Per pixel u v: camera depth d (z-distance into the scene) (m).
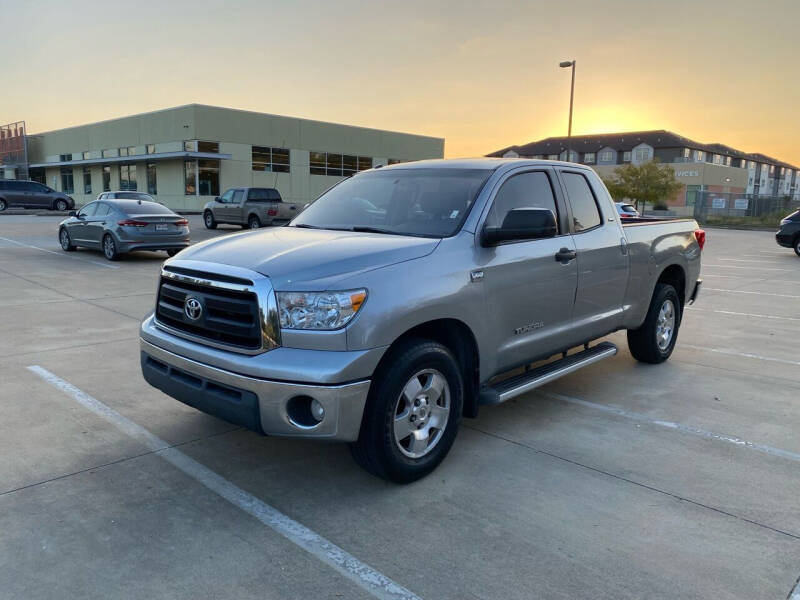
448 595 2.69
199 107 38.81
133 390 5.29
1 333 7.22
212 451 4.14
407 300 3.45
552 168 4.89
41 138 55.03
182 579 2.77
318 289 3.24
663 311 6.37
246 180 41.91
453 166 4.68
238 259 3.58
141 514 3.32
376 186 4.83
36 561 2.88
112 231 14.33
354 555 2.98
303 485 3.69
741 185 90.12
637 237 5.64
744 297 11.20
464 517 3.34
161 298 3.98
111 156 46.38
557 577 2.82
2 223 26.45
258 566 2.88
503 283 4.12
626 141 91.00
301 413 3.30
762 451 4.27
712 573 2.88
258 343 3.31
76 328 7.54
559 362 4.88
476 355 4.03
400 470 3.58
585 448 4.28
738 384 5.79
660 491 3.67
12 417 4.63
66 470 3.81
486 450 4.22
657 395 5.44
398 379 3.45
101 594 2.66
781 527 3.29
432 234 4.04
